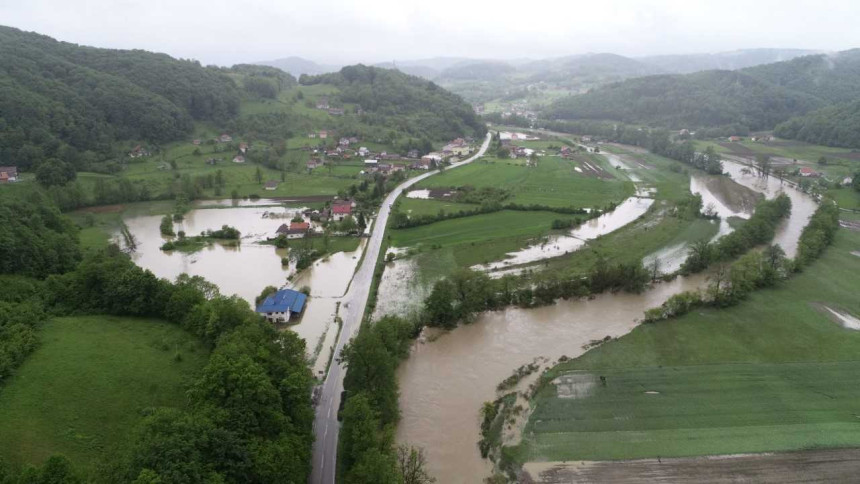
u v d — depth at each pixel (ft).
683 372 302.86
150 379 247.09
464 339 340.18
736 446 243.81
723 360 315.58
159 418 190.90
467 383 294.25
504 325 358.23
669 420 262.06
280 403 219.00
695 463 233.96
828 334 343.46
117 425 217.97
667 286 420.36
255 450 188.34
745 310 373.81
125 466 170.50
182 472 164.66
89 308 304.09
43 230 396.16
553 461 236.22
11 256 329.11
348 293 402.72
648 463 234.17
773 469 230.07
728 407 272.10
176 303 300.40
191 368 258.78
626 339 338.75
